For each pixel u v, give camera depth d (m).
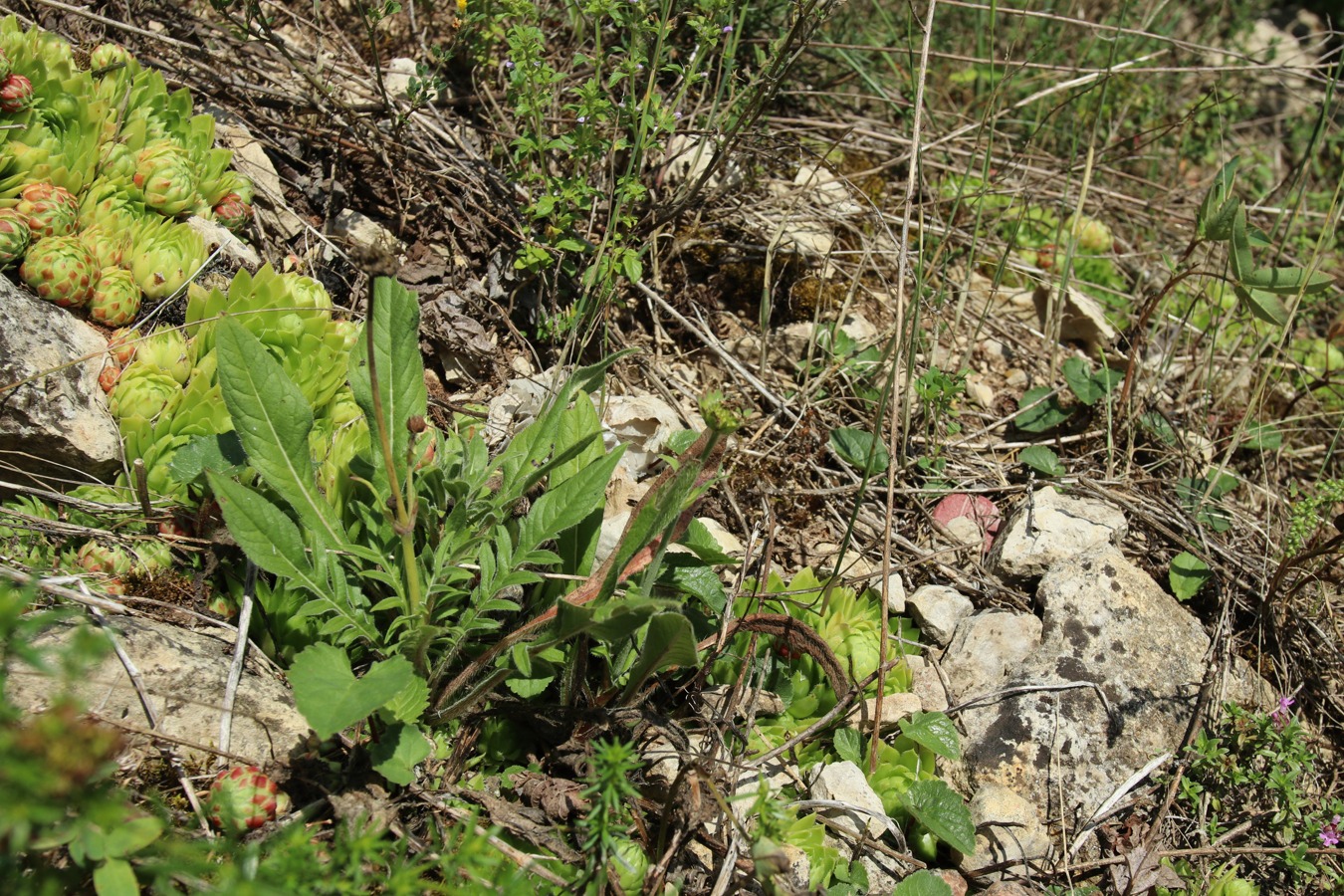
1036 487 0.72
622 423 0.66
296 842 0.45
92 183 0.62
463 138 0.76
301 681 0.47
